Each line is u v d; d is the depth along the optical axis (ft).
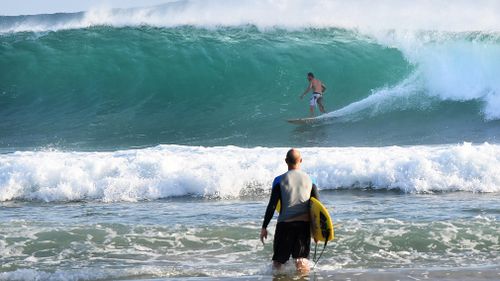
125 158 159.02
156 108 287.07
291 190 84.84
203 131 249.75
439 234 102.58
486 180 144.15
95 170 151.23
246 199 139.13
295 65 303.27
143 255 95.61
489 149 156.04
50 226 109.50
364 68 296.71
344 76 296.10
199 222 114.42
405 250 96.32
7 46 317.63
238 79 301.02
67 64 310.65
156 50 313.32
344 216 116.78
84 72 307.78
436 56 284.00
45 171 150.00
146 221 116.37
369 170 149.28
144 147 224.12
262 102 285.64
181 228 107.86
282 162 154.40
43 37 321.93
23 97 297.74
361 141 221.87
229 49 310.24
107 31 322.75
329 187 147.95
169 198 142.72
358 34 308.19
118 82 304.09
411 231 103.96
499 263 90.02
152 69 306.35
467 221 109.40
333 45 308.60
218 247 99.19
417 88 278.87
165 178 147.74
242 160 156.87
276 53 307.78
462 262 90.94
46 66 310.04
